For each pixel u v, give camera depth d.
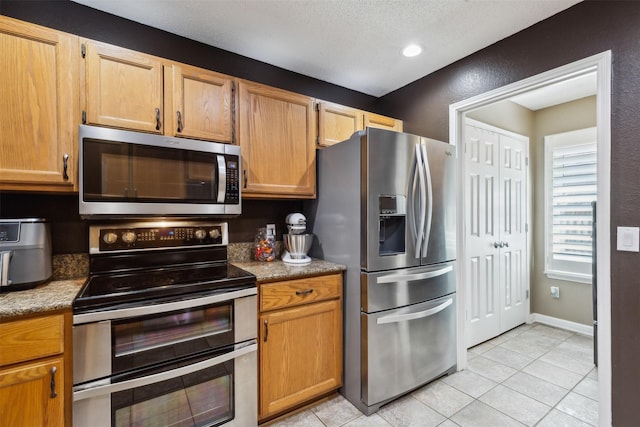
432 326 2.08
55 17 1.66
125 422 1.28
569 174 3.09
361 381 1.84
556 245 3.20
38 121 1.36
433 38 2.03
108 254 1.66
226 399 1.52
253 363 1.60
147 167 1.54
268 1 1.68
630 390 1.49
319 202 2.24
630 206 1.49
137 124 1.57
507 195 3.08
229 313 1.55
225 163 1.76
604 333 1.55
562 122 3.15
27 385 1.14
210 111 1.78
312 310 1.84
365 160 1.82
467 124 2.69
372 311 1.82
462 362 2.32
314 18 1.83
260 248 2.19
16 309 1.11
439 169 2.12
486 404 1.90
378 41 2.06
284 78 2.45
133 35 1.86
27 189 1.36
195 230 1.91
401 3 1.69
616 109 1.53
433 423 1.73
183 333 1.42
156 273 1.69
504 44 2.02
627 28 1.51
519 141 3.21
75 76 1.43
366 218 1.82
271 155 2.01
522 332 3.05
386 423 1.73
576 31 1.68
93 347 1.22
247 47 2.14
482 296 2.82
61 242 1.67
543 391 2.04
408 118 2.70
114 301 1.27
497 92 2.05
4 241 1.31
